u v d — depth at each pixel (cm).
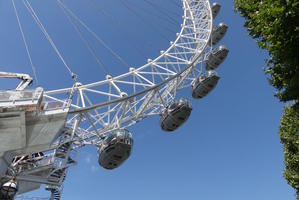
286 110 1404
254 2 1016
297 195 1361
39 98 1869
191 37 3272
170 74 2628
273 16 804
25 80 2272
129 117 2491
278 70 905
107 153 2219
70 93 2298
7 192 1820
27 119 1878
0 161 1834
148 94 2486
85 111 2116
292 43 803
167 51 3012
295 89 879
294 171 1344
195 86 3216
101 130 2409
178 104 2620
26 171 2178
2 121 1800
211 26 3244
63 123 2009
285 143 1390
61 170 2275
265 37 873
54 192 2228
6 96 1836
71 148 2352
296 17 779
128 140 2227
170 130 2766
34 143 1973
